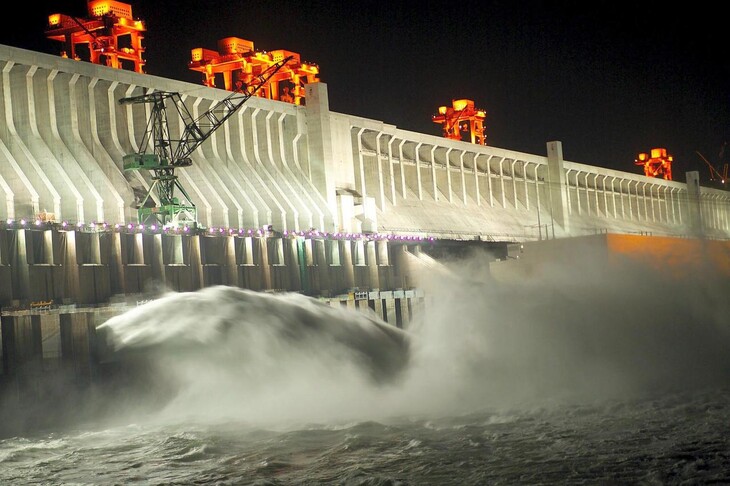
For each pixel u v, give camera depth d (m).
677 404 52.53
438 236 111.69
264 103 94.88
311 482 38.31
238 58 110.06
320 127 98.44
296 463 41.59
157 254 72.81
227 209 85.69
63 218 72.31
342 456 42.56
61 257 65.75
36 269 63.88
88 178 75.12
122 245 70.12
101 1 97.56
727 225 188.12
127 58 99.56
